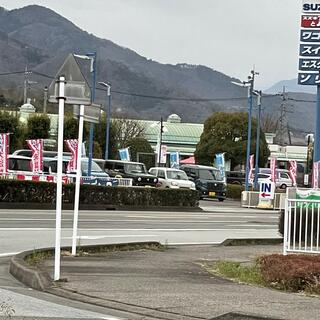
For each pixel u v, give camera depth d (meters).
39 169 38.53
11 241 19.52
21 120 76.69
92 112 16.11
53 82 12.61
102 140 81.12
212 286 12.24
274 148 113.06
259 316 9.56
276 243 22.58
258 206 49.19
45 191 35.69
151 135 106.19
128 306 10.41
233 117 83.69
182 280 12.95
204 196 56.94
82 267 14.40
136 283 12.39
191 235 24.78
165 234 24.52
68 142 40.00
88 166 44.25
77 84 12.72
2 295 11.12
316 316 9.61
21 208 34.31
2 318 9.30
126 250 18.69
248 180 57.84
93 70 49.22
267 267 12.96
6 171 37.16
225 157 82.81
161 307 10.30
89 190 37.62
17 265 13.55
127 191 39.53
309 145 93.50
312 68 23.81
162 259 16.69
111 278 12.92
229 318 9.51
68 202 36.66
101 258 16.33
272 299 10.95
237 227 29.62
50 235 21.34
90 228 24.70
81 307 10.36
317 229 15.48
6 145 36.94
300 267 12.16
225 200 60.41
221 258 17.27
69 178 38.75
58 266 12.38
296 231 15.67
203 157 84.75
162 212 38.31
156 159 83.31
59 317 9.52
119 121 90.56
